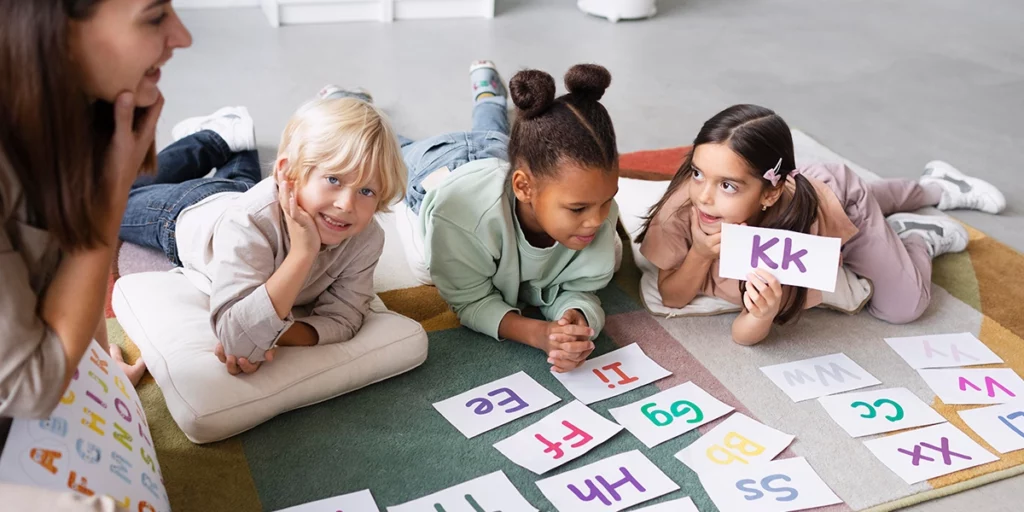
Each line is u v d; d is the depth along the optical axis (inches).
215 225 57.1
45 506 36.0
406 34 128.3
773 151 60.9
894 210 84.3
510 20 137.6
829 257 61.3
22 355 37.5
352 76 111.9
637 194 85.1
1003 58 135.0
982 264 80.0
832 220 68.9
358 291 60.7
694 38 135.9
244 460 53.6
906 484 55.2
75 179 36.9
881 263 70.6
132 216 71.1
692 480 54.2
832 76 124.1
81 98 36.5
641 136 100.7
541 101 55.8
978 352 68.3
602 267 65.9
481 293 66.7
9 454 38.2
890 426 59.9
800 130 105.2
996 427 60.4
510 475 53.7
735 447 57.1
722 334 69.0
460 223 62.7
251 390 55.1
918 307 70.1
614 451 56.2
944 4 162.1
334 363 58.4
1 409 38.1
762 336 66.6
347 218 53.8
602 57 125.0
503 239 63.3
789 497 53.3
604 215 58.7
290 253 53.2
